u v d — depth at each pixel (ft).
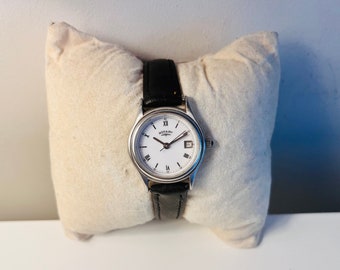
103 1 0.43
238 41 0.42
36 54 0.46
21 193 0.59
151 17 0.45
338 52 0.49
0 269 0.42
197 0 0.44
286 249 0.44
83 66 0.39
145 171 0.36
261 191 0.41
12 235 0.46
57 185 0.41
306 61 0.50
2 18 0.43
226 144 0.38
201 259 0.43
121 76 0.38
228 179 0.39
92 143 0.38
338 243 0.45
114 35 0.46
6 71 0.47
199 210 0.40
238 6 0.45
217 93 0.38
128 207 0.39
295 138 0.57
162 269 0.42
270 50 0.41
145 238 0.45
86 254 0.43
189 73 0.39
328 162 0.60
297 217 0.48
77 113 0.38
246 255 0.43
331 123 0.56
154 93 0.37
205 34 0.46
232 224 0.42
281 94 0.52
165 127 0.36
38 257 0.43
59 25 0.40
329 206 0.65
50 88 0.40
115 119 0.37
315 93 0.52
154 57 0.48
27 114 0.51
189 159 0.37
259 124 0.39
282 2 0.45
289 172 0.60
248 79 0.39
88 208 0.40
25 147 0.54
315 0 0.45
